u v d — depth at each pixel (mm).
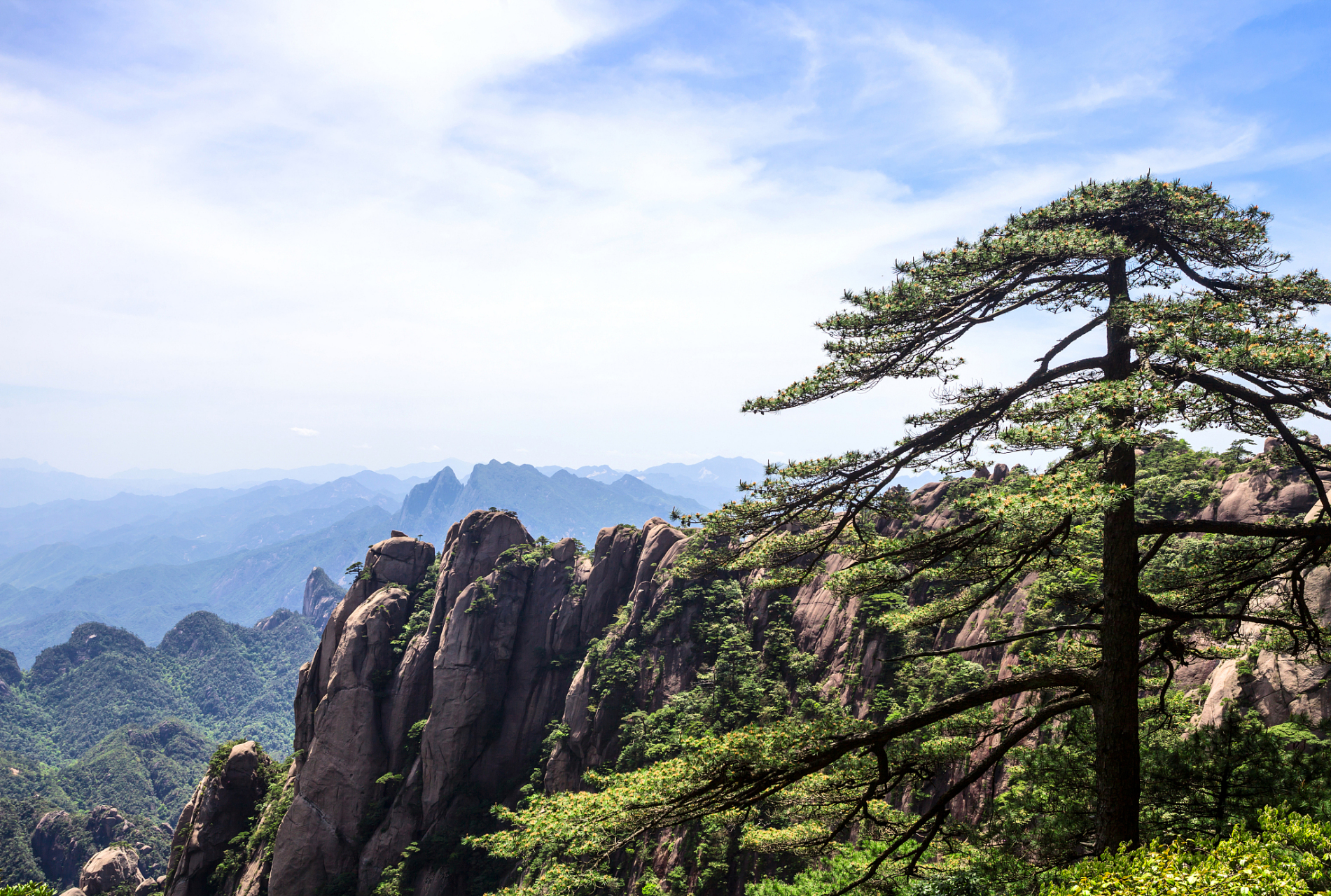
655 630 97125
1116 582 14023
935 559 16359
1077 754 17797
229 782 111562
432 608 114312
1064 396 12859
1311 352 11250
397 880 93062
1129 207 15344
